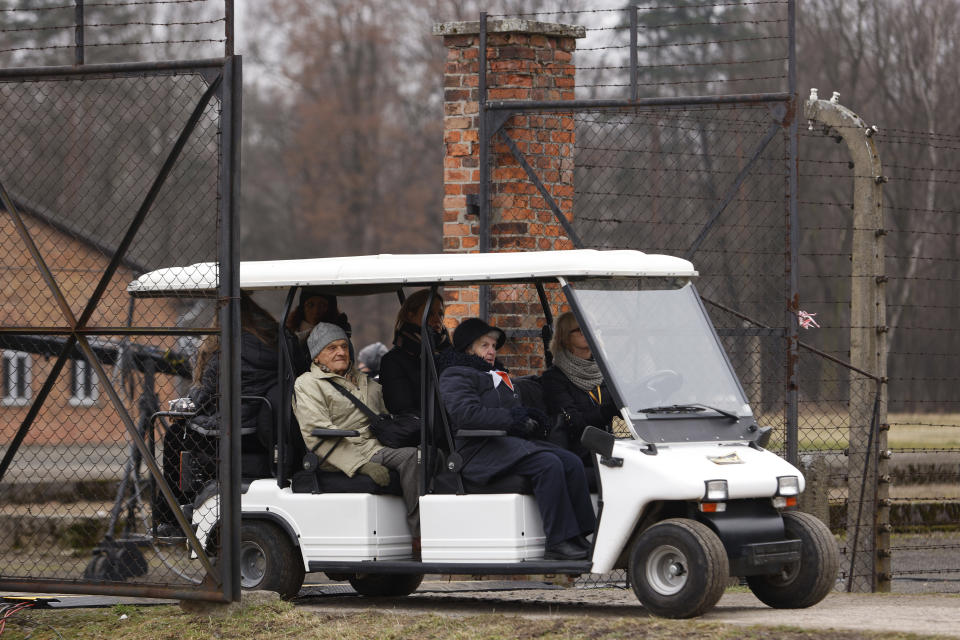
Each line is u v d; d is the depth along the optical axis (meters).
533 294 43.72
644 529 29.91
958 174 121.69
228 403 30.84
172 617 31.27
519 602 35.19
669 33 93.56
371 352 53.38
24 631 31.47
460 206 45.56
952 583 43.38
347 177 163.88
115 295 69.12
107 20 88.56
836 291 119.94
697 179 52.09
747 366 45.59
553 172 44.78
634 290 31.78
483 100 43.44
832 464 47.59
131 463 49.12
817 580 30.64
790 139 40.34
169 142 72.25
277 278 33.50
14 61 87.56
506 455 31.03
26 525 55.53
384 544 32.62
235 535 30.98
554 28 45.16
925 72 122.94
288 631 29.33
